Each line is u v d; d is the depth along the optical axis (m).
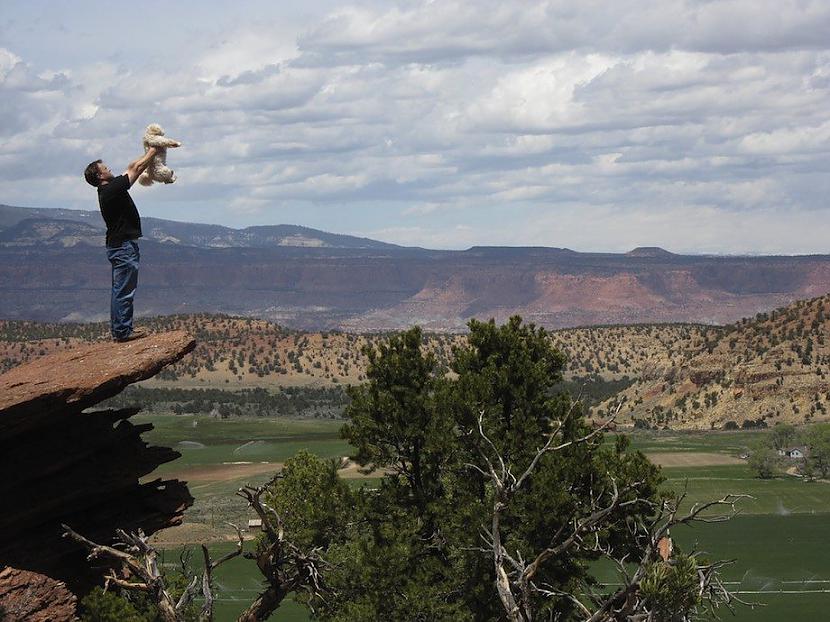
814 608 115.25
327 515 44.19
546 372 47.03
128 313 29.80
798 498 181.38
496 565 32.19
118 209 29.23
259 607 33.47
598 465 41.88
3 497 27.95
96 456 30.02
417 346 46.75
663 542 39.16
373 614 39.06
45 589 28.05
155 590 29.55
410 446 45.78
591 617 31.36
